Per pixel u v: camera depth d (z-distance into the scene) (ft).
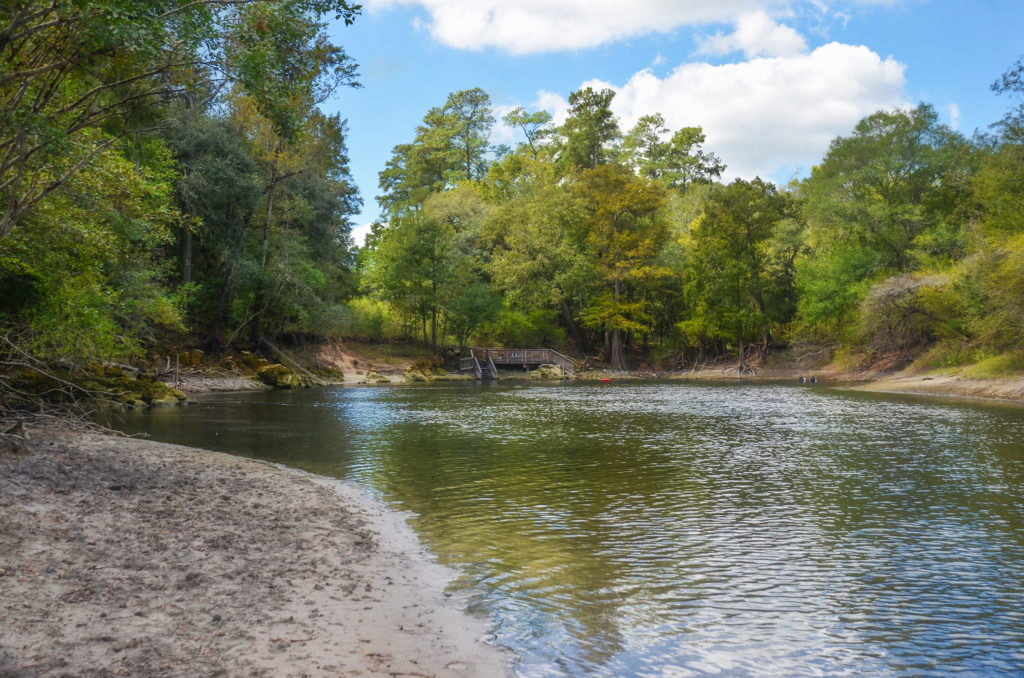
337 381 165.48
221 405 98.53
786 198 226.99
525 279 210.38
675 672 17.88
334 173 178.19
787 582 25.17
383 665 17.16
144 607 19.51
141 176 59.52
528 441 62.59
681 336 232.53
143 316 99.50
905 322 151.64
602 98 244.42
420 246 201.16
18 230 53.88
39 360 62.13
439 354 207.82
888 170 172.35
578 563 27.20
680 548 29.32
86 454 43.52
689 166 290.56
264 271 144.15
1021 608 22.70
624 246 215.92
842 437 65.16
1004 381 113.70
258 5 38.60
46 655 16.02
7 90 42.22
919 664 18.63
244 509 32.91
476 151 289.53
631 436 66.39
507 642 19.42
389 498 38.55
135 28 32.22
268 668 16.29
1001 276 106.11
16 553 22.80
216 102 132.57
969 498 39.01
